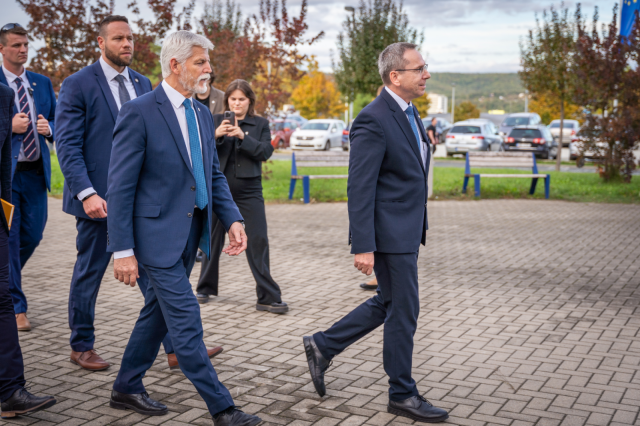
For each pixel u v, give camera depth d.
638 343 4.84
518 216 11.73
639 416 3.56
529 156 14.91
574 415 3.58
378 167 3.51
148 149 3.27
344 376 4.18
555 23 19.95
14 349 3.43
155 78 15.34
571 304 5.93
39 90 4.98
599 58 15.86
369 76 20.12
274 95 15.44
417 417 3.50
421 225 3.62
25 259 5.23
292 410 3.63
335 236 9.66
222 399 3.24
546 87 20.42
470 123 28.31
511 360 4.47
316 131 30.38
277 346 4.76
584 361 4.45
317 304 5.94
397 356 3.55
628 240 9.27
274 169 19.22
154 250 3.26
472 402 3.76
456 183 16.06
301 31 15.19
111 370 4.22
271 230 10.18
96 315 5.48
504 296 6.21
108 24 4.09
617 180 16.39
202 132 3.46
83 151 4.10
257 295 5.69
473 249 8.62
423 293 6.31
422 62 3.55
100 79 4.12
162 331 3.54
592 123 16.22
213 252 5.91
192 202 3.34
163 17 14.30
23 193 4.99
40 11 13.81
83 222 4.10
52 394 3.81
